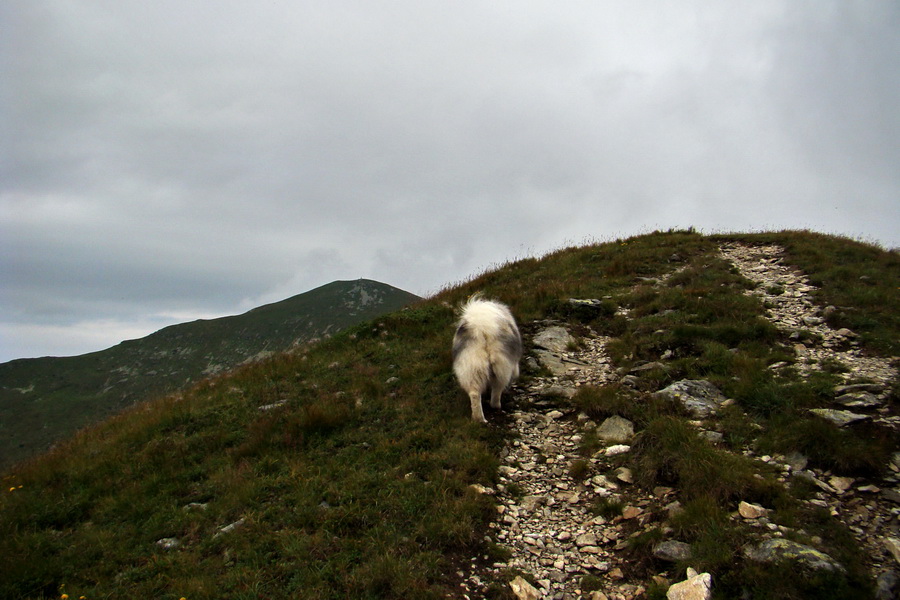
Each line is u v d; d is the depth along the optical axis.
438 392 9.17
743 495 5.25
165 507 6.78
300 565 5.01
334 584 4.74
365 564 4.86
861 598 3.96
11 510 7.09
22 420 91.31
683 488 5.57
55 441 11.65
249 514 6.05
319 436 8.07
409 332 12.93
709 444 6.18
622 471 6.27
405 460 6.86
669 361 9.15
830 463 5.67
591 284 14.36
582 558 5.12
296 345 15.01
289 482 6.69
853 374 7.67
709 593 4.13
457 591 4.62
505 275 17.28
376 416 8.51
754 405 7.05
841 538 4.60
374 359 11.51
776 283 12.83
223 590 4.86
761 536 4.64
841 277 12.47
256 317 130.38
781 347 9.00
